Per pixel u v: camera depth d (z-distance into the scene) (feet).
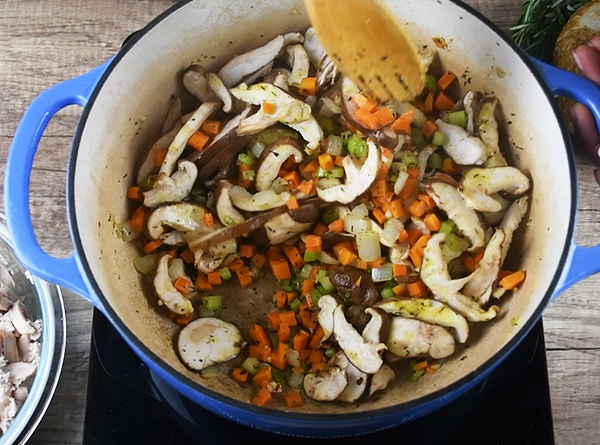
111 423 1.28
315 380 1.26
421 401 1.01
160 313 1.34
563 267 1.10
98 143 1.25
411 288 1.34
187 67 1.41
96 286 1.08
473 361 1.19
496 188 1.33
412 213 1.36
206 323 1.33
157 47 1.31
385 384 1.26
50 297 1.34
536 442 1.28
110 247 1.29
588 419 1.37
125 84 1.28
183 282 1.35
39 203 1.49
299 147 1.37
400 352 1.27
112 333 1.34
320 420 1.01
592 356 1.41
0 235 1.43
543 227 1.27
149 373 1.32
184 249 1.40
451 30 1.34
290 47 1.44
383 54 1.21
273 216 1.35
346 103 1.36
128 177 1.38
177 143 1.38
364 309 1.34
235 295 1.40
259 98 1.37
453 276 1.37
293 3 1.37
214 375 1.29
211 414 1.30
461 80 1.44
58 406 1.36
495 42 1.29
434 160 1.43
